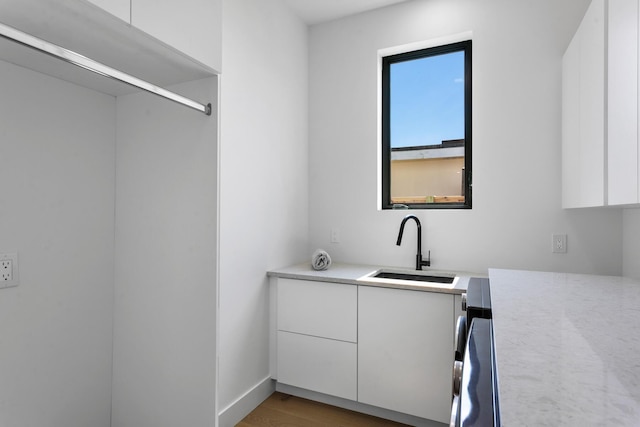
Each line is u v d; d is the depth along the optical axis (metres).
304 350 2.23
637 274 1.79
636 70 1.02
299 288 2.24
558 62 2.14
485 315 1.22
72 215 1.67
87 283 1.75
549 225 2.15
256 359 2.20
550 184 2.15
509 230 2.25
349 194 2.70
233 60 2.01
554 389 0.53
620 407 0.48
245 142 2.11
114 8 1.15
